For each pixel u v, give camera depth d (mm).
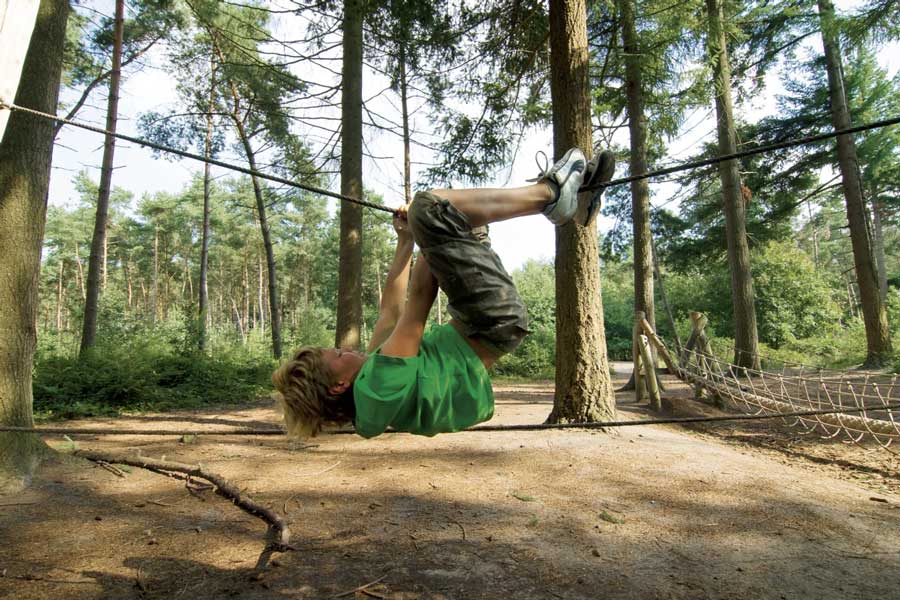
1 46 2201
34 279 5512
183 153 2234
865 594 3422
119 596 3336
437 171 11742
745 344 15789
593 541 4172
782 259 27828
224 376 13023
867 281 17641
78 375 10188
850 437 7895
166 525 4441
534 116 11469
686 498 5125
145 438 7367
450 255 1873
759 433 8922
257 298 59062
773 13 16859
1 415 5266
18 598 3277
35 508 4652
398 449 6910
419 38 11344
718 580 3594
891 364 15875
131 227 52375
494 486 5438
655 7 11828
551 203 2205
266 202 17562
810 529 4441
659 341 11508
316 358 2027
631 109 13688
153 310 46094
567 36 7641
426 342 2033
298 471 5961
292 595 3352
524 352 23938
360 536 4238
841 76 18125
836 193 24031
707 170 19281
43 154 5496
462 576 3611
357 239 11047
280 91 14742
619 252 22281
